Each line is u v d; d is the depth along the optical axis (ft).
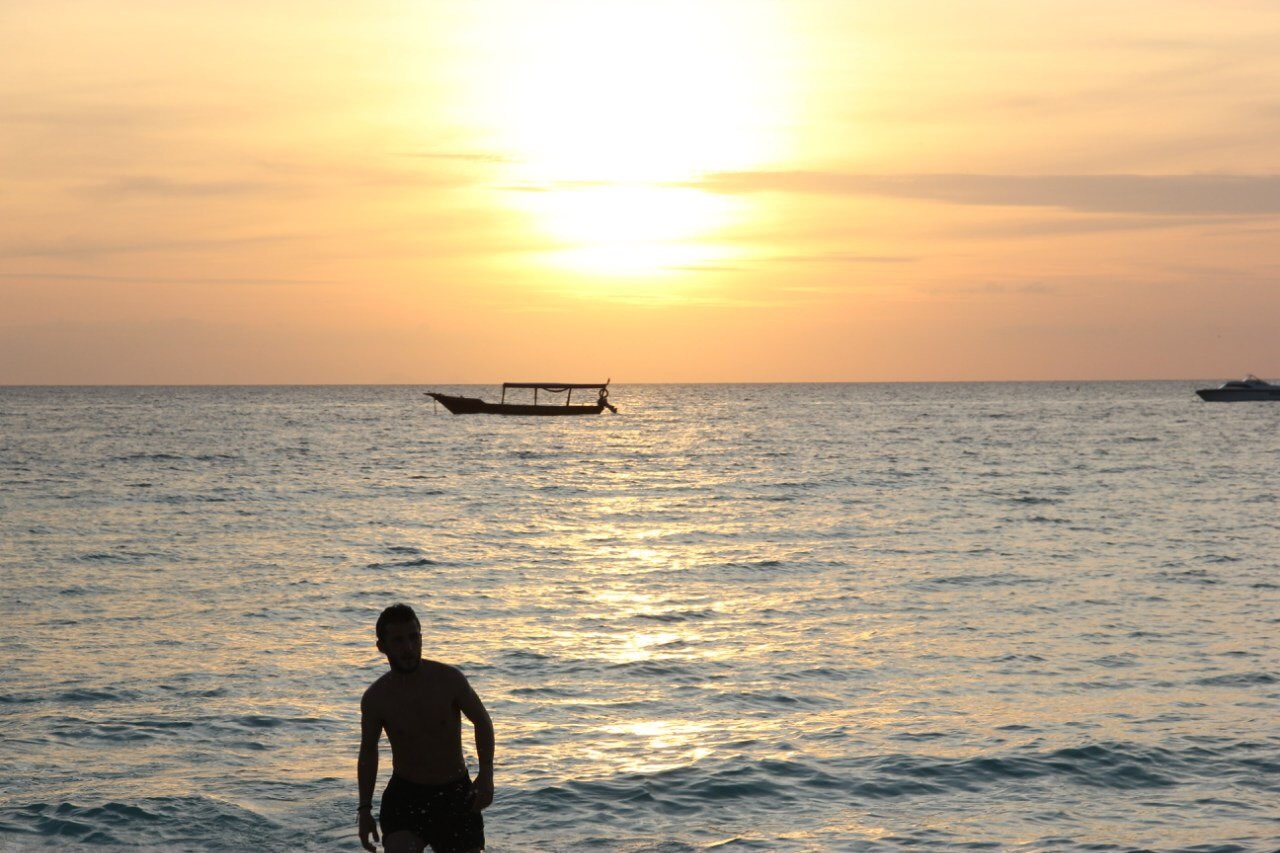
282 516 128.36
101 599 71.97
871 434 339.16
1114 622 63.05
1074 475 182.91
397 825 23.71
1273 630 60.13
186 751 38.88
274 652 55.67
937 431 353.10
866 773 36.50
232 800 33.78
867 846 30.63
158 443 291.79
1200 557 90.17
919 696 46.75
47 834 31.19
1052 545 99.25
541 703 46.06
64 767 37.04
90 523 119.85
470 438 330.54
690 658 54.65
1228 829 31.65
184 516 127.65
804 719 43.24
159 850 30.27
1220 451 242.17
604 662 53.83
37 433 343.46
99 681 49.21
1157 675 50.14
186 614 66.64
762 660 54.08
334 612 67.51
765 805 33.73
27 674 50.60
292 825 31.96
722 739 40.45
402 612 23.86
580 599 73.26
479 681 50.06
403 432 364.58
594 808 33.45
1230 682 48.67
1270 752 38.37
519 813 33.04
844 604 70.38
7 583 78.64
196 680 49.47
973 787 35.27
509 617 66.64
